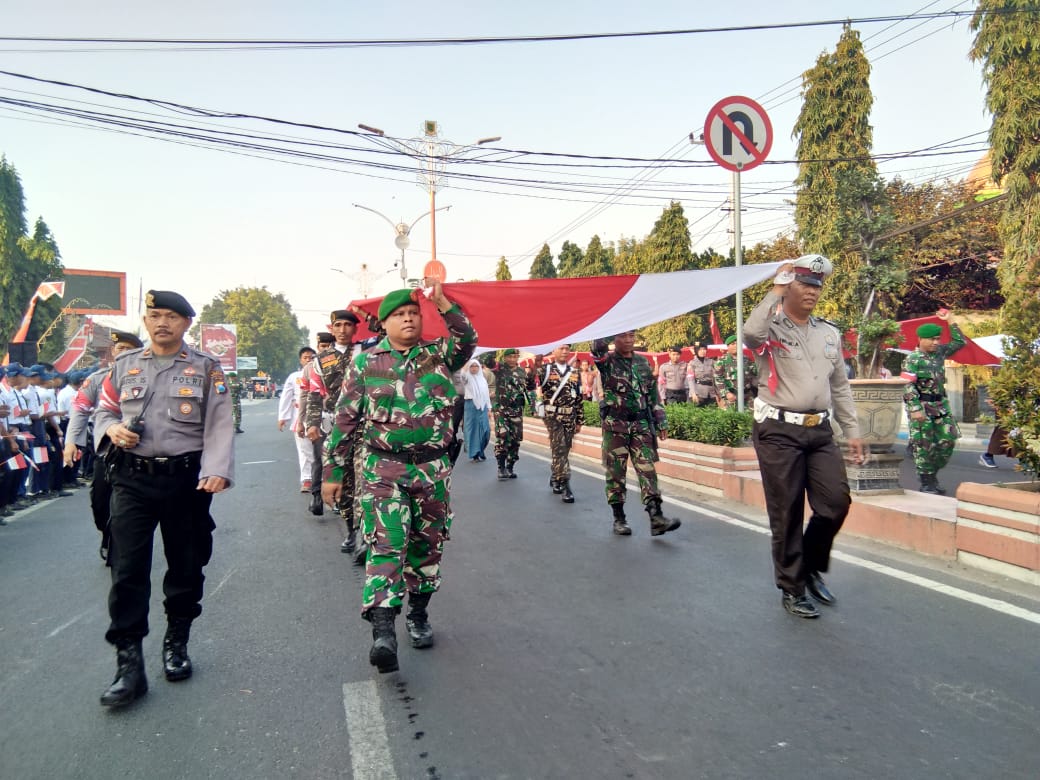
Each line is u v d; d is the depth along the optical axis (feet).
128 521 11.80
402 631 14.55
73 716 11.19
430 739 10.15
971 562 16.83
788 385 14.71
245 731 10.55
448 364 13.43
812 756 9.37
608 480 22.18
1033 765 9.00
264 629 14.84
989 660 12.01
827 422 14.84
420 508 13.08
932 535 17.87
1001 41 53.83
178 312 12.10
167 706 11.44
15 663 13.53
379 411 12.78
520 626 14.49
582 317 19.25
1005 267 55.98
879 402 21.09
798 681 11.55
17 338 50.85
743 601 15.48
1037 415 16.60
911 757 9.27
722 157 27.25
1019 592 15.05
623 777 9.05
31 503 32.96
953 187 81.35
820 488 14.67
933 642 12.82
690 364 48.01
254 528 24.85
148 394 11.93
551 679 11.99
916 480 32.55
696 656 12.67
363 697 11.55
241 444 59.67
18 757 9.97
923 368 27.96
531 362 36.88
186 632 12.74
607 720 10.53
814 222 76.43
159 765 9.67
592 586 16.96
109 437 11.92
